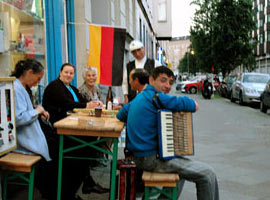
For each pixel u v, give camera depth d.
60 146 3.09
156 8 37.09
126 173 3.21
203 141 7.21
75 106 3.95
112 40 5.21
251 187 4.30
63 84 4.06
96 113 3.56
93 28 5.19
